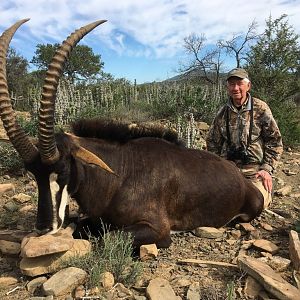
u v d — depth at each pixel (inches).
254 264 57.2
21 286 55.6
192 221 74.4
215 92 211.6
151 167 69.9
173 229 73.7
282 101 194.9
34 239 57.7
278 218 85.5
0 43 56.8
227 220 78.2
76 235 68.6
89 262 57.7
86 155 61.4
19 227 77.0
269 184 87.1
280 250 67.9
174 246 70.4
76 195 67.5
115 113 178.2
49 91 55.7
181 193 71.7
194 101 185.2
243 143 91.3
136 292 54.8
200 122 173.3
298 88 200.4
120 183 67.8
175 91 207.6
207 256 66.3
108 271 56.7
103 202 67.4
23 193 97.0
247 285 54.6
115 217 67.5
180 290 54.8
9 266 61.6
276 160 90.2
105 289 53.9
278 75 195.3
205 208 74.3
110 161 68.5
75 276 53.7
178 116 141.8
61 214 60.1
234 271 59.7
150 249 63.7
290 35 203.3
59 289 52.2
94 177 66.6
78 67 496.4
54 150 57.7
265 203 86.2
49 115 56.1
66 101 161.0
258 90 193.9
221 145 96.7
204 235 73.5
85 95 197.8
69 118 149.9
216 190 74.4
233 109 91.5
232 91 89.3
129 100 238.5
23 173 113.2
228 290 50.7
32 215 83.8
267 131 90.4
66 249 57.2
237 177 78.0
